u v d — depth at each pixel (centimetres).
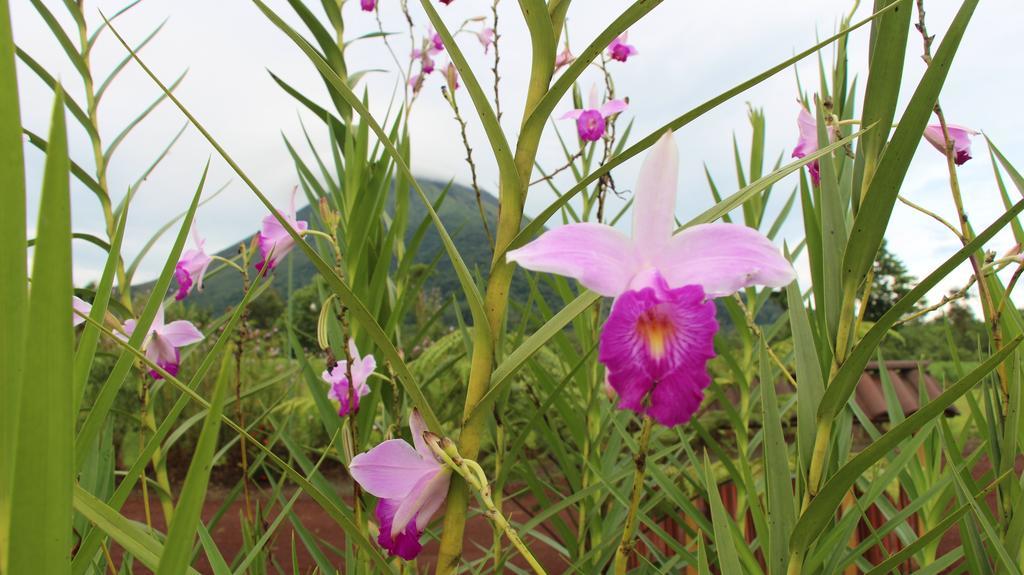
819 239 23
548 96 17
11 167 9
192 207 16
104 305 15
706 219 17
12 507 9
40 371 10
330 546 35
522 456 39
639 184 19
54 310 10
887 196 17
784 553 20
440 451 15
